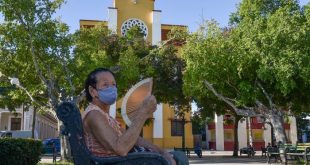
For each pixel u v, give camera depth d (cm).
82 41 2233
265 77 2209
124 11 5272
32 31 1980
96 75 299
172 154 326
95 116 276
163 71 3180
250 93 2408
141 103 284
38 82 2261
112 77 303
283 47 2188
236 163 2317
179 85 3247
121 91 2614
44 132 7500
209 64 2423
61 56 2075
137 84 293
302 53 2175
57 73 2144
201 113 3538
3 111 5753
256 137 6059
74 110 271
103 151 275
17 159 1198
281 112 2442
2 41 2027
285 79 2167
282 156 2070
